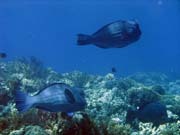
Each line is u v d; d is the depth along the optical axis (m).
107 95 13.56
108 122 8.04
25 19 170.50
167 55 161.25
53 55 160.62
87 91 15.31
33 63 20.42
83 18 159.00
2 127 7.85
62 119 7.07
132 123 9.77
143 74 31.56
